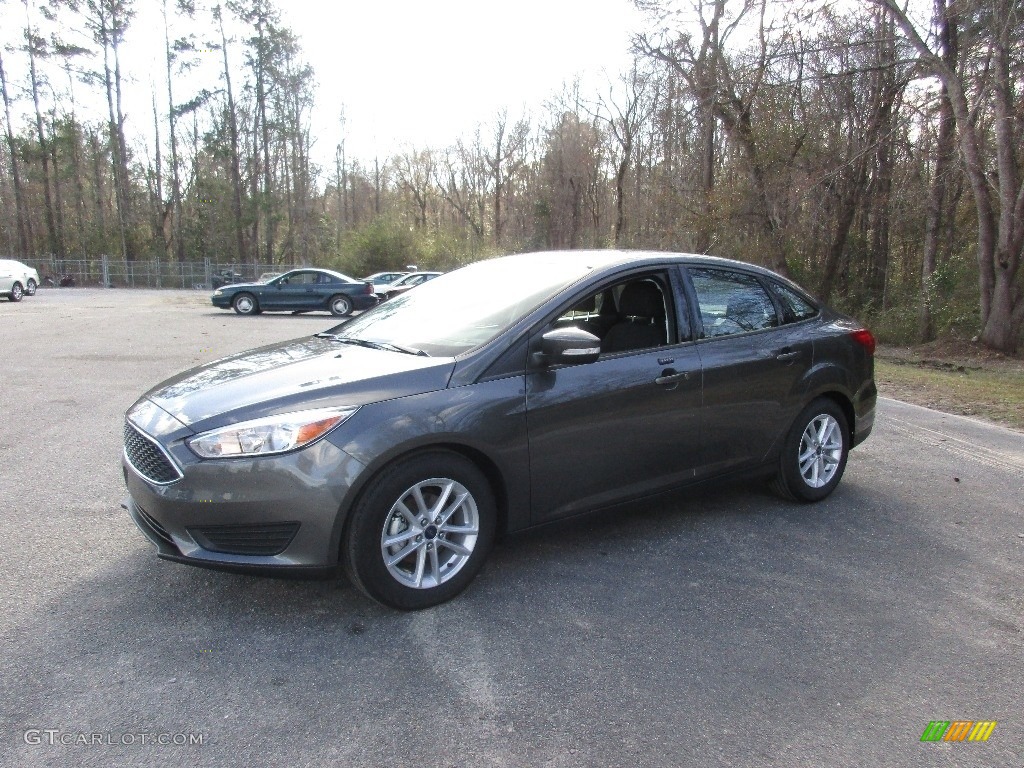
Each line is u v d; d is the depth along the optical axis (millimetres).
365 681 2654
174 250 52438
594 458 3627
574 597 3354
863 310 23188
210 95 48062
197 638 2926
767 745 2354
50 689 2561
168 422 3072
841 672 2795
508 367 3371
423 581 3188
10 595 3256
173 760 2215
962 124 16781
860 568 3760
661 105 25125
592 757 2273
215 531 2918
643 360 3816
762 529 4273
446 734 2369
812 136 20594
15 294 25406
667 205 25219
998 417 8336
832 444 4812
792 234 21172
